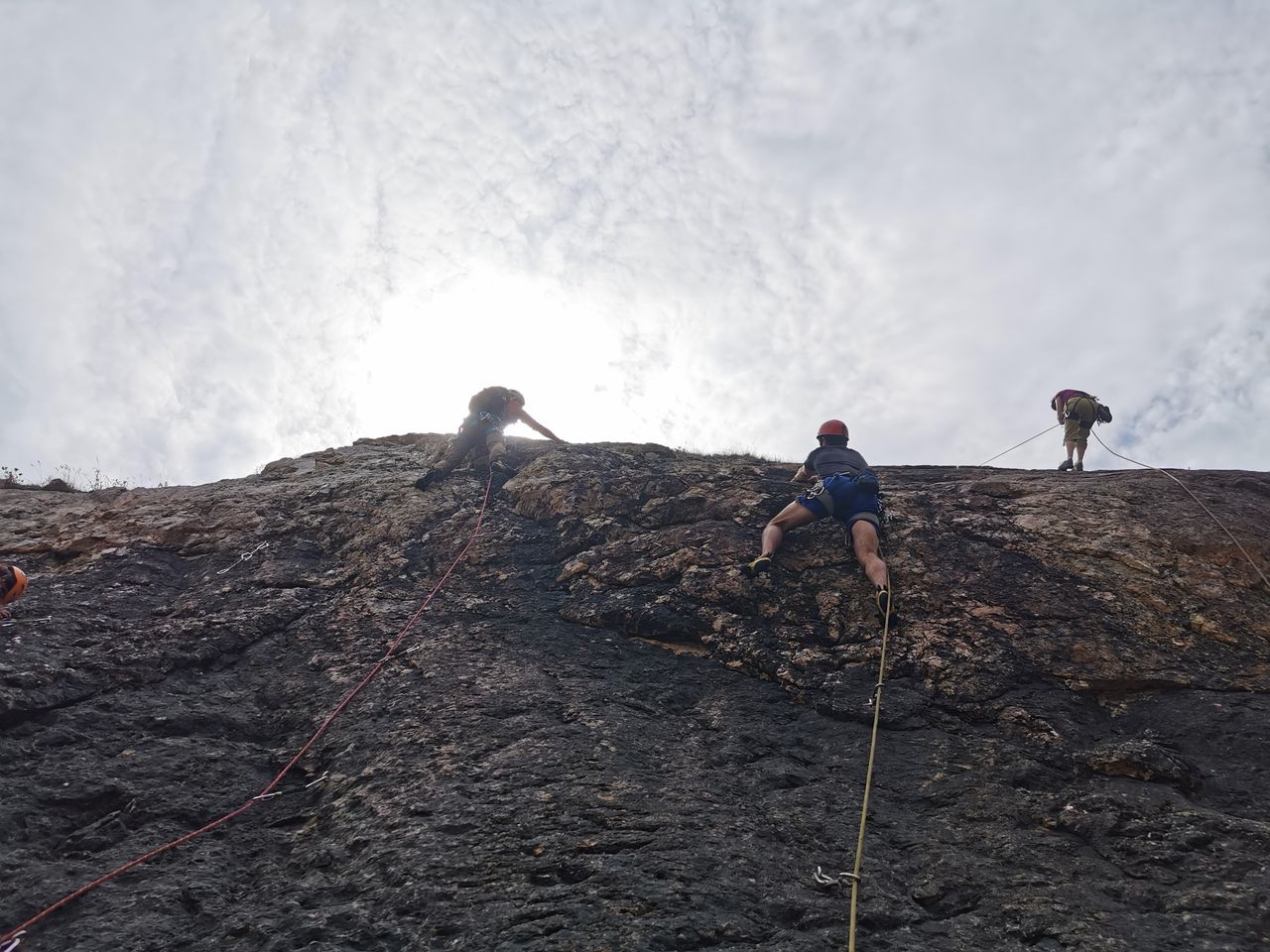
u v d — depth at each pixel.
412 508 7.58
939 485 7.48
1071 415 9.99
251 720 4.98
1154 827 3.75
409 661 5.36
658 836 3.60
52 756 4.39
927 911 3.34
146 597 6.38
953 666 5.07
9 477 9.44
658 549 6.56
